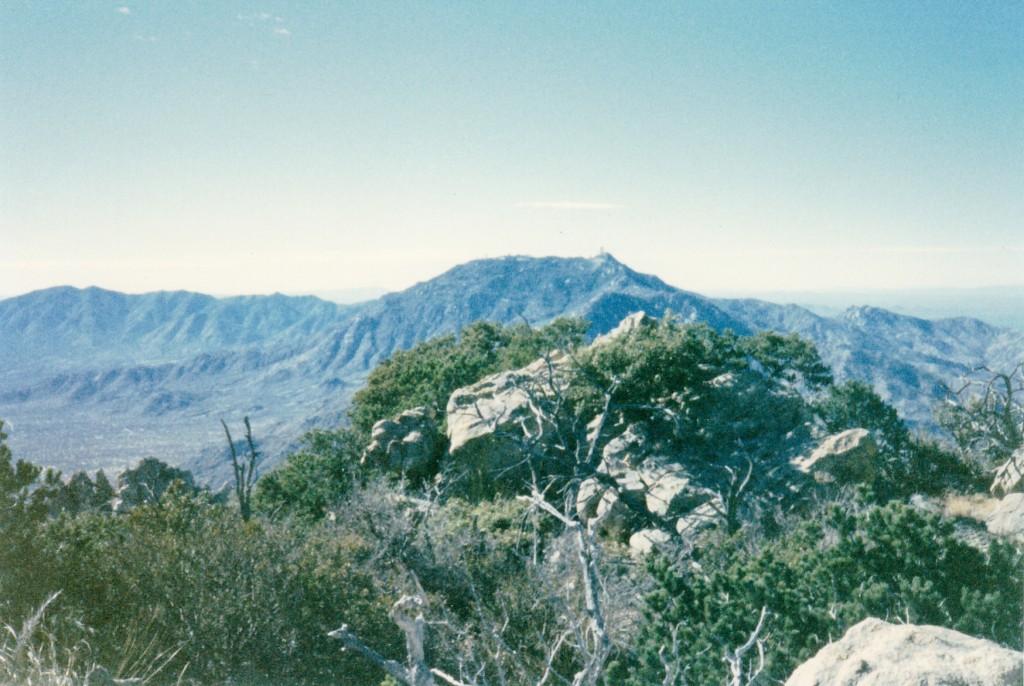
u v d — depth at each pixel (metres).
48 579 8.74
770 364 55.25
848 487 23.83
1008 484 23.23
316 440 40.06
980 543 16.42
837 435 28.06
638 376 33.38
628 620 12.67
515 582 15.03
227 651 9.18
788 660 7.80
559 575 14.14
